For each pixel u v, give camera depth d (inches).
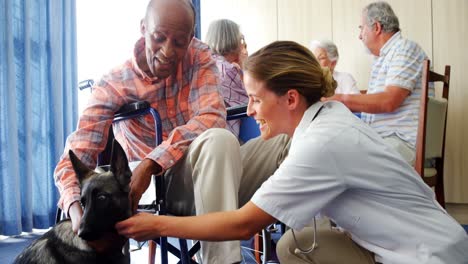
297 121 44.4
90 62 146.2
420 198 42.2
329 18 156.3
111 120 61.4
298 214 40.1
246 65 43.9
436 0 139.9
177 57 60.7
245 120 86.4
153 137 63.6
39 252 48.1
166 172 58.5
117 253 47.5
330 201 40.9
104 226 41.6
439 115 97.3
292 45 43.5
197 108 62.1
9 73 119.6
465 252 41.9
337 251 49.6
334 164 39.2
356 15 151.9
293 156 40.2
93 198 42.0
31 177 125.6
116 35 151.3
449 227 41.9
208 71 64.0
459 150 135.9
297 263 51.4
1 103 119.8
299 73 42.1
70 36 136.9
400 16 144.3
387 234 41.8
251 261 92.4
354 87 137.9
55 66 131.3
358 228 43.1
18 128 124.3
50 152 131.0
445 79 105.2
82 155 57.7
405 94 91.2
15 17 123.8
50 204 130.5
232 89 90.7
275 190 39.8
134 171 51.1
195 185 51.9
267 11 165.9
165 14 57.9
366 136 40.9
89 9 146.2
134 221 41.4
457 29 137.6
